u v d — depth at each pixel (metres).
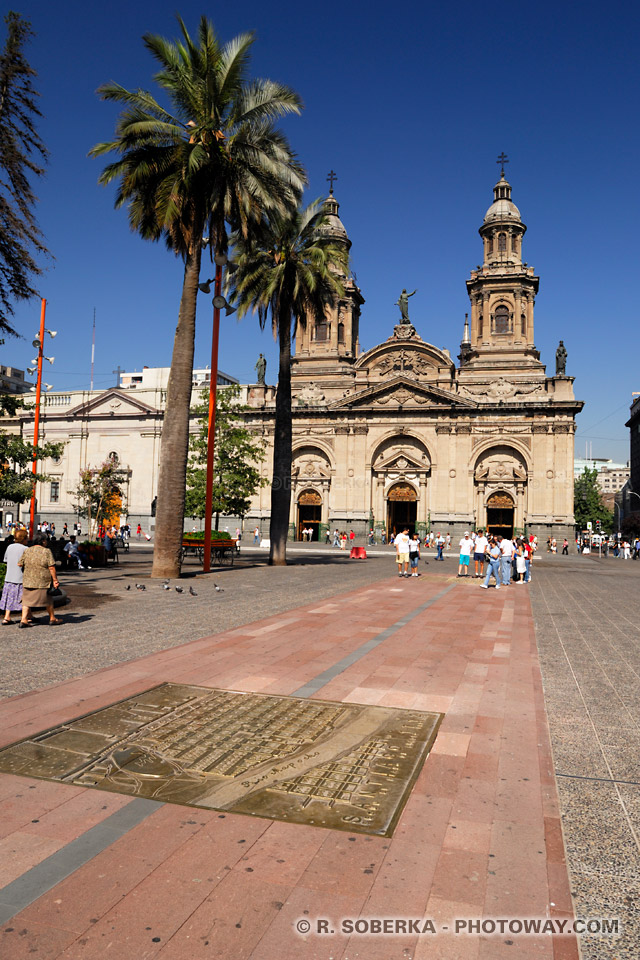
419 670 10.73
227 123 26.41
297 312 34.62
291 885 4.65
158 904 4.41
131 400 70.12
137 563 33.88
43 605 14.07
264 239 31.67
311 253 33.00
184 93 25.36
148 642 12.48
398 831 5.42
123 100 24.70
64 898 4.46
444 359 65.25
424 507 64.50
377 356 67.62
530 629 15.40
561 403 60.69
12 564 14.41
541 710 8.70
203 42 25.06
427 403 64.12
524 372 65.81
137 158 24.31
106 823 5.47
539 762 6.91
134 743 7.21
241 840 5.24
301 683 9.74
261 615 16.05
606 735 7.87
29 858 4.93
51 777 6.32
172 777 6.37
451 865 4.93
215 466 44.72
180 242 25.70
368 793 6.10
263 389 69.50
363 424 65.62
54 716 8.04
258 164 26.41
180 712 8.28
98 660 10.97
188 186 23.84
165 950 3.97
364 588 23.25
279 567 32.94
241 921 4.25
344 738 7.50
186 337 25.44
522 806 5.89
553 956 4.00
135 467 69.81
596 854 5.14
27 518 72.44
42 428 73.38
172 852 5.05
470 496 62.62
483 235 69.69
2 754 6.85
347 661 11.23
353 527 65.00
